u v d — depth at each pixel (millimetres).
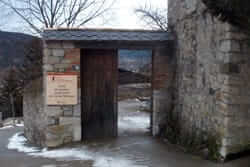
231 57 4102
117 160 4863
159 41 6379
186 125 5773
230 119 4148
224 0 3627
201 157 4652
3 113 17516
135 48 6430
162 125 6625
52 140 6180
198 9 5113
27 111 9211
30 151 6348
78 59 6191
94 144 6117
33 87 8250
